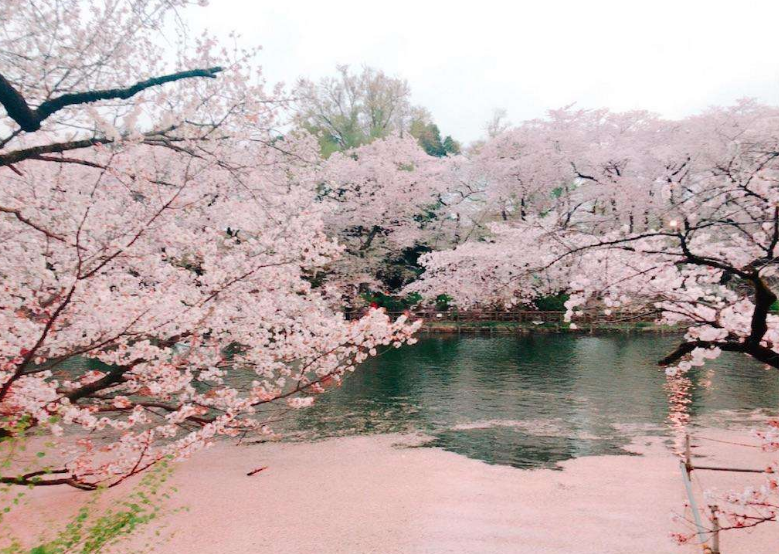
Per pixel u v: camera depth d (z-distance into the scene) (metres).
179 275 8.03
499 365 22.00
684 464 8.51
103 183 7.02
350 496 9.22
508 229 22.64
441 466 10.80
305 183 12.73
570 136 30.58
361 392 17.52
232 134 7.02
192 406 7.19
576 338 29.48
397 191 33.25
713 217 5.78
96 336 6.30
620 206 25.61
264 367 8.91
